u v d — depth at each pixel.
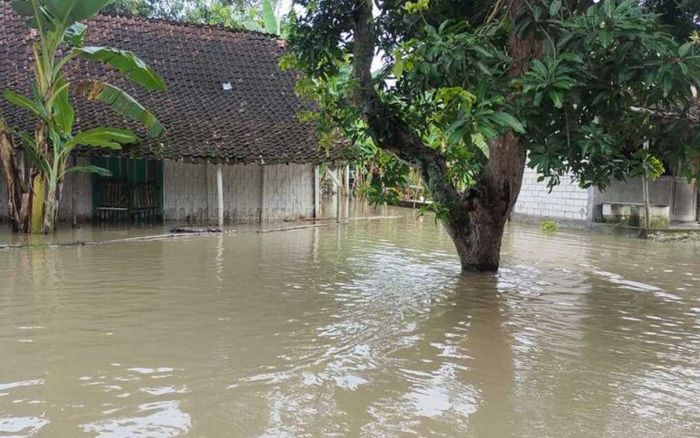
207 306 6.34
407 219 17.27
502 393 4.20
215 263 9.05
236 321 5.80
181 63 16.41
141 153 12.88
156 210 15.09
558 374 4.60
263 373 4.45
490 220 8.26
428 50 4.70
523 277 8.46
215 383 4.23
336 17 7.70
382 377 4.45
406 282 7.92
